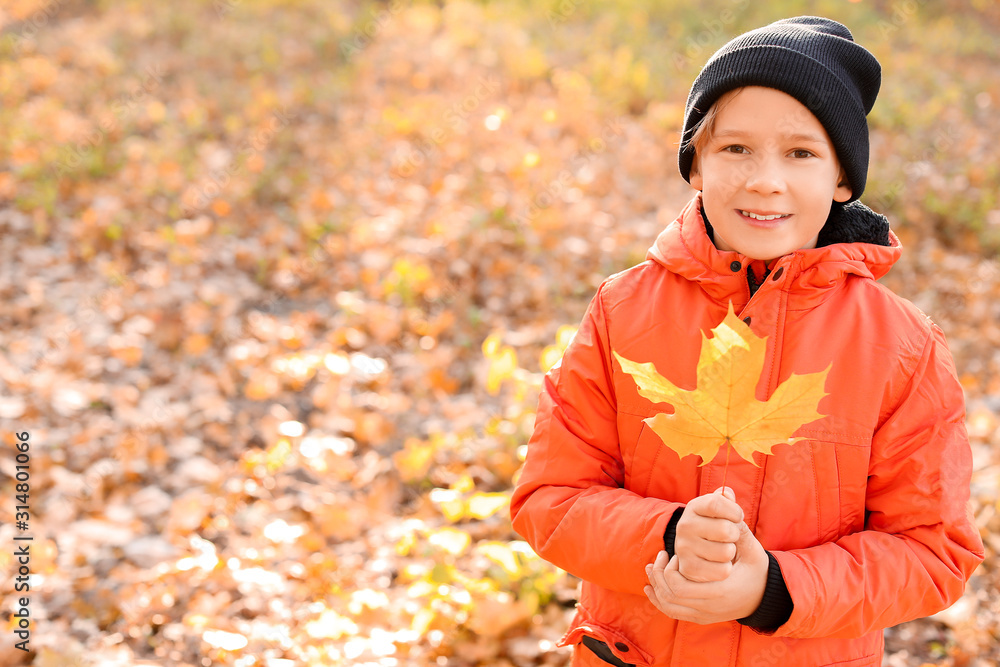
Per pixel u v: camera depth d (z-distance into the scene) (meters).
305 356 3.95
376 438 3.45
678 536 1.05
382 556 2.80
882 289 1.21
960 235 5.41
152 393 3.77
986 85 8.73
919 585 1.10
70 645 2.36
